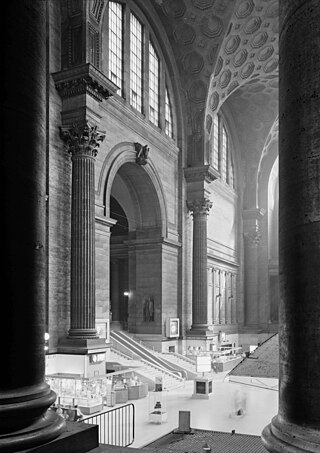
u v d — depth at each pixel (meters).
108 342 22.67
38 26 3.42
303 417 2.61
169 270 29.97
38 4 3.43
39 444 3.13
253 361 5.34
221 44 29.66
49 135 20.02
